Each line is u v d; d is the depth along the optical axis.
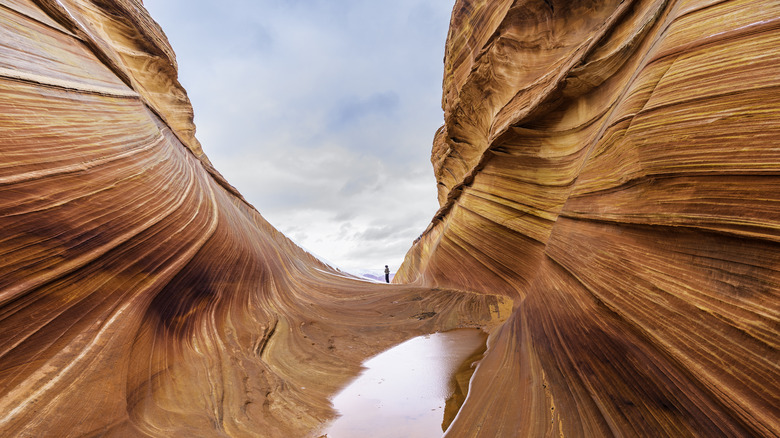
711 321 2.86
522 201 10.74
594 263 5.02
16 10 5.44
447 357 7.77
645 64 4.82
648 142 4.03
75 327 3.74
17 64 4.54
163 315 5.32
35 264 3.53
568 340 4.93
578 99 8.38
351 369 7.38
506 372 5.72
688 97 3.63
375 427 4.71
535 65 11.44
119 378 3.75
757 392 2.33
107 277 4.42
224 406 4.61
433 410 5.15
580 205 6.20
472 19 14.98
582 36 10.05
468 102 16.20
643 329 3.51
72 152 4.62
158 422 3.69
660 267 3.66
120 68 8.62
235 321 7.37
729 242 2.90
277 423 4.63
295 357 7.43
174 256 6.02
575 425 3.61
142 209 5.62
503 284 12.14
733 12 3.59
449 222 18.42
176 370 4.79
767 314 2.44
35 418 2.87
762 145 2.75
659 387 3.14
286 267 14.91
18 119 3.98
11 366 3.01
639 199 4.19
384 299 14.99
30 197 3.70
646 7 6.24
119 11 12.70
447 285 16.97
